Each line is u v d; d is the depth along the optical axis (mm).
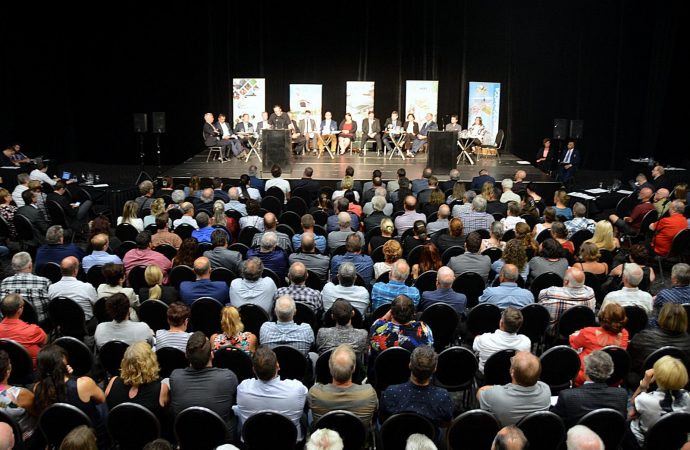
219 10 19266
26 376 5109
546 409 4219
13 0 17953
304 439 4488
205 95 19766
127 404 3980
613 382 5105
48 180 12945
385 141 17922
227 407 4309
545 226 8734
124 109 19828
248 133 17375
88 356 5188
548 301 5930
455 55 19516
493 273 7133
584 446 3102
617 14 18641
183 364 4945
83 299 6160
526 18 19125
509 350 4793
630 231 10016
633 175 16406
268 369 4219
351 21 19375
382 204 9180
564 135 17594
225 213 9805
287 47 19531
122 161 20156
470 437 3988
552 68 19344
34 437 4277
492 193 10359
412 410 4109
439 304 5695
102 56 19422
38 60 18766
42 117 19156
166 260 7168
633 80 18938
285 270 7398
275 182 12406
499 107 19516
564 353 4922
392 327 5090
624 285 6094
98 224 7902
